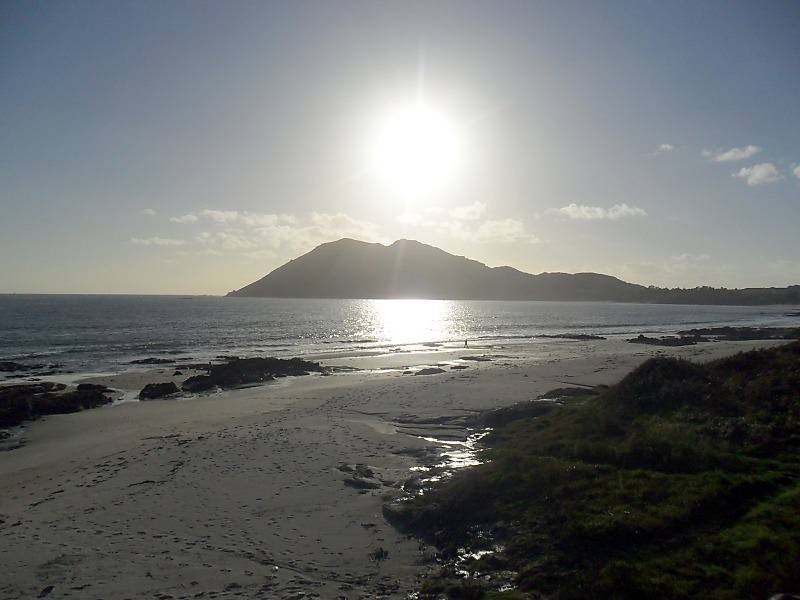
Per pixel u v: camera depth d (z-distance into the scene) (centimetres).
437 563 987
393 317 13100
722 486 1018
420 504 1239
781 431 1297
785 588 716
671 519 934
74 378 3919
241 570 980
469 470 1413
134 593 905
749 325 9738
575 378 3341
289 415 2416
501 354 5316
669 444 1250
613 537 914
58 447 2017
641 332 8419
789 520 882
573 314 15162
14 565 1015
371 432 2058
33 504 1360
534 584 839
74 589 923
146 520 1225
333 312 15312
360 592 893
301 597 878
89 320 10219
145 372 4156
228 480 1490
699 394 1622
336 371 4206
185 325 9512
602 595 766
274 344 6525
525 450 1505
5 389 3212
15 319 10200
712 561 812
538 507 1079
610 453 1272
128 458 1750
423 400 2675
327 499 1341
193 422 2336
